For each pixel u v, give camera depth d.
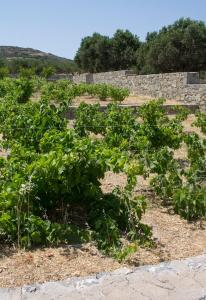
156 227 5.41
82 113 10.19
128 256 4.51
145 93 24.84
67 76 40.09
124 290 3.48
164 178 6.26
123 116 9.41
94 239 4.70
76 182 4.97
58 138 5.79
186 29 32.28
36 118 7.36
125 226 5.08
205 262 3.98
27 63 51.06
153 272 3.78
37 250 4.52
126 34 43.69
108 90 22.12
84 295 3.39
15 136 8.02
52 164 4.77
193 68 32.59
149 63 33.62
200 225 5.57
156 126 8.62
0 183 4.98
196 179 6.40
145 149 7.16
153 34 40.66
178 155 10.05
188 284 3.59
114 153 5.14
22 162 5.39
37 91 26.83
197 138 8.16
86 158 4.96
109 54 43.31
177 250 4.75
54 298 3.34
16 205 4.63
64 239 4.72
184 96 20.62
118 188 5.32
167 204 6.32
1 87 19.05
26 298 3.33
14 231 4.61
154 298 3.38
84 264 4.27
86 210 5.47
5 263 4.19
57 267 4.17
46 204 5.25
